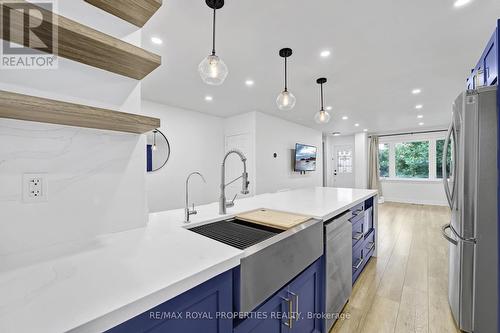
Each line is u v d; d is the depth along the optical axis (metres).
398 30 1.85
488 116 1.36
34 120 0.85
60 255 0.83
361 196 2.40
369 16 1.68
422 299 1.94
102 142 1.06
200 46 2.10
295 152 5.54
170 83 3.04
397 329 1.59
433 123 5.82
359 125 6.13
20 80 0.86
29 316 0.48
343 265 1.72
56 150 0.93
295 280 1.21
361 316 1.73
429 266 2.57
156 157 4.02
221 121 5.18
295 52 2.21
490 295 1.40
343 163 8.07
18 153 0.84
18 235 0.84
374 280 2.26
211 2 1.51
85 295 0.56
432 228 4.09
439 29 1.83
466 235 1.46
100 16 1.06
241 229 1.31
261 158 4.68
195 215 1.51
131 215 1.17
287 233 1.15
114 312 0.51
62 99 0.95
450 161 1.71
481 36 1.93
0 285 0.62
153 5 1.00
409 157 6.96
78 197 0.99
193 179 4.58
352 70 2.61
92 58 0.95
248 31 1.87
